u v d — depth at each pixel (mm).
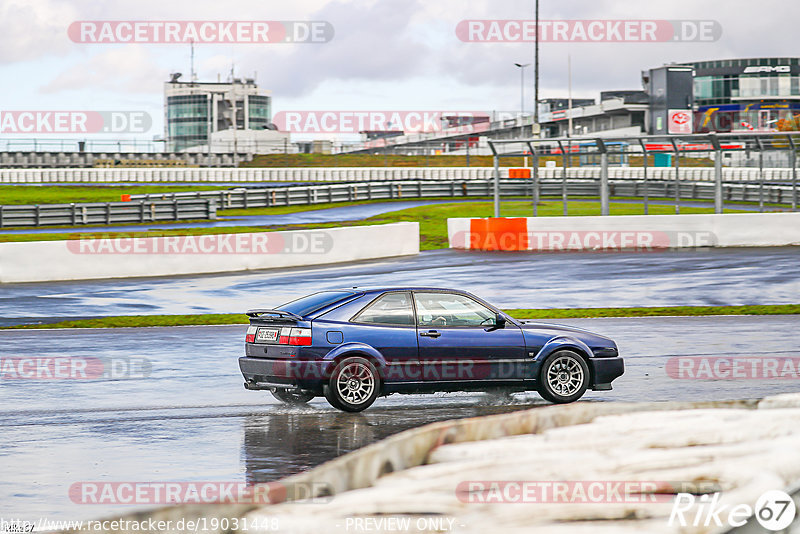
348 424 24672
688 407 18453
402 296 27578
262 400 28891
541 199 139125
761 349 38219
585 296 59500
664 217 84562
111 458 20609
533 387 28141
